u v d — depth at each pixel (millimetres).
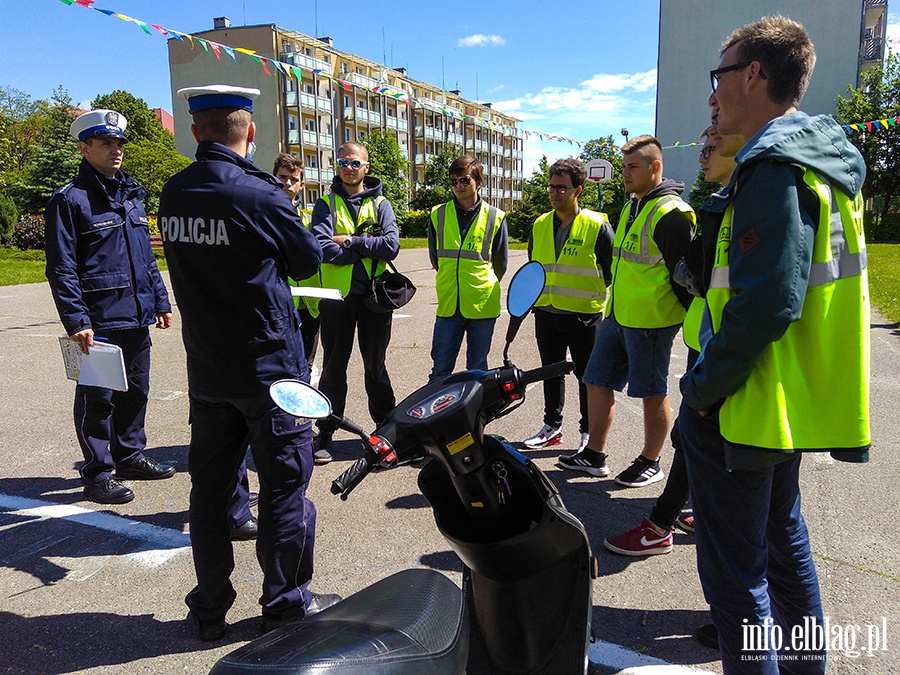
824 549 3389
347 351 4809
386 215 4820
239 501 3654
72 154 40219
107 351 3512
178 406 6113
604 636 2738
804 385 1867
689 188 46188
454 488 2055
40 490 4270
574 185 4590
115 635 2799
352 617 1487
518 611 2102
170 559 3428
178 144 51719
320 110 55969
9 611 2965
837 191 1876
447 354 5105
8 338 9234
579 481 4328
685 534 3631
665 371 4000
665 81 46000
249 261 2551
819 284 1836
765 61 1936
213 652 2688
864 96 38688
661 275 3797
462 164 4859
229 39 49000
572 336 4766
